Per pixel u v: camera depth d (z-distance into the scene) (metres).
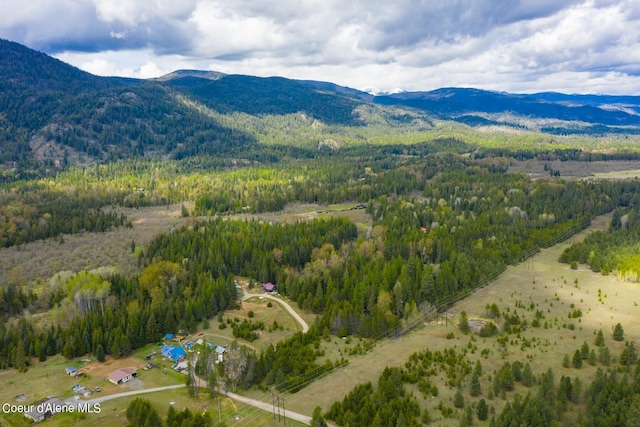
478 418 96.69
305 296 161.12
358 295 151.75
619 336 126.75
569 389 101.25
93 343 130.38
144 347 135.00
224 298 157.88
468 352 123.44
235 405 105.19
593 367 114.19
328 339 133.88
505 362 116.88
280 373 112.25
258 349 131.00
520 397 98.06
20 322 142.62
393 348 128.38
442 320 145.00
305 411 101.94
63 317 149.38
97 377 118.50
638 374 105.50
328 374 116.06
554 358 118.94
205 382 114.69
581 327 136.12
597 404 93.56
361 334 135.88
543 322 140.50
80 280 162.38
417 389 107.56
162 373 120.00
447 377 112.00
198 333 141.62
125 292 161.62
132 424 96.81
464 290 162.25
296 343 126.50
